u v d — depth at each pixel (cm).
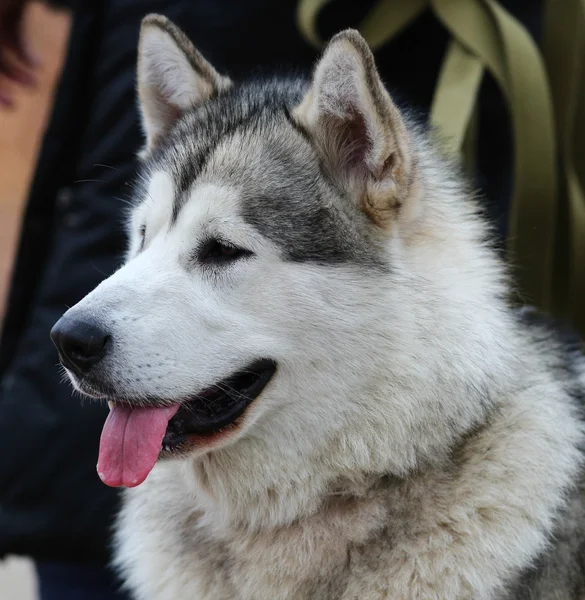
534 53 372
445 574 297
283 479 316
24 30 497
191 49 368
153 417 303
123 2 411
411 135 338
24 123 1216
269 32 420
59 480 393
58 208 440
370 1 427
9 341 441
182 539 332
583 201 411
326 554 311
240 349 304
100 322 294
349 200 313
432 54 425
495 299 330
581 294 392
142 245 341
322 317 305
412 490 307
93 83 425
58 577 432
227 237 309
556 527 313
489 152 436
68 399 393
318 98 312
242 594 318
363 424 309
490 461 309
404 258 316
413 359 306
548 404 323
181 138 348
